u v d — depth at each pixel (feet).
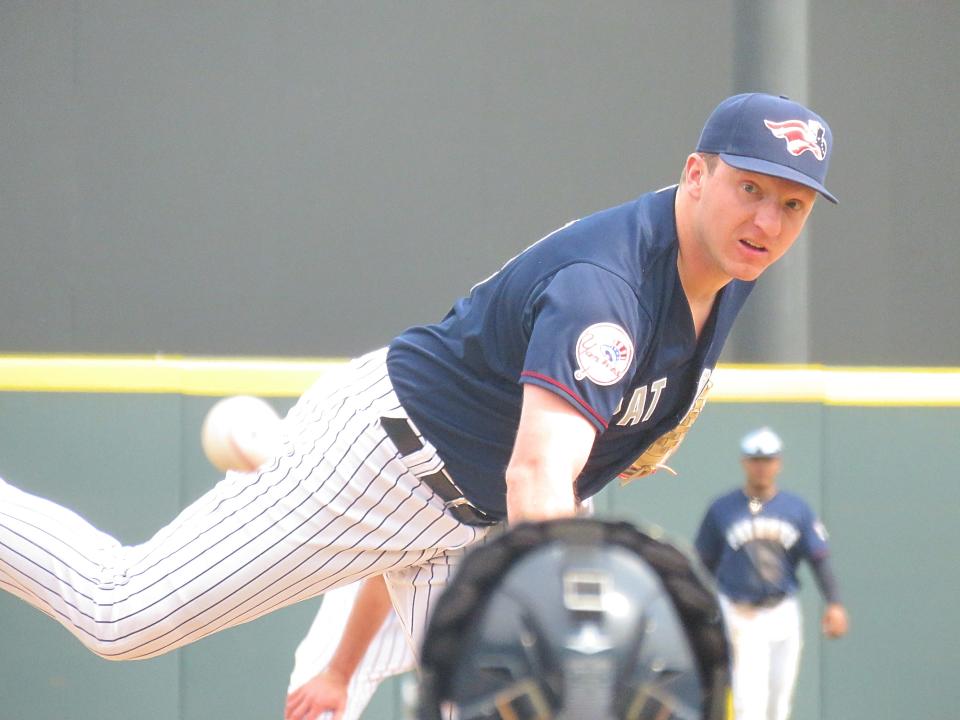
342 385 29.25
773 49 55.88
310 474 28.81
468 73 82.12
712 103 83.56
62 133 79.61
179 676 51.13
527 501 21.80
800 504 54.03
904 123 84.28
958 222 84.69
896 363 84.38
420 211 82.02
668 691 11.14
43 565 29.91
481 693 10.99
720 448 54.39
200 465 50.57
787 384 54.80
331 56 81.25
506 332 25.91
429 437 27.89
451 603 11.27
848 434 55.47
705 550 54.08
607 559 11.40
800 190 23.77
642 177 83.30
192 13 80.18
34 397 50.31
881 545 55.62
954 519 55.77
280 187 81.15
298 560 29.32
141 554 29.94
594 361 22.88
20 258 79.66
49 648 50.55
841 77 83.71
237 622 30.45
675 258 24.84
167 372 50.44
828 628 54.03
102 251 80.12
